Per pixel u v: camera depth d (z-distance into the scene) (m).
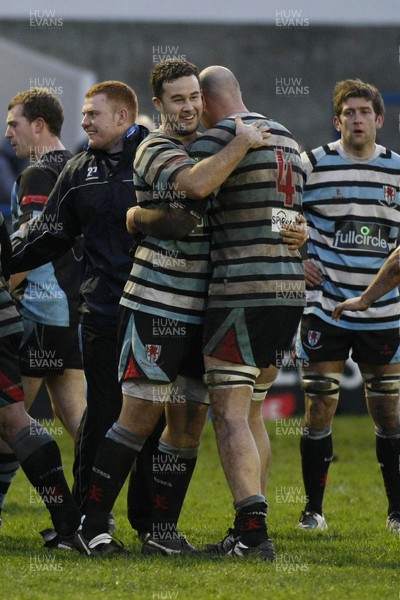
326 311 23.62
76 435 22.02
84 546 18.42
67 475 31.33
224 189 18.08
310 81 49.47
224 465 18.02
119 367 18.64
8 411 19.22
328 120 49.47
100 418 20.56
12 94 45.22
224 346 17.97
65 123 46.00
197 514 24.89
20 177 22.86
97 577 16.62
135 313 18.39
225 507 26.20
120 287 20.44
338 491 29.28
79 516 19.33
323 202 23.86
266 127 18.27
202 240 18.42
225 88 19.06
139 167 18.30
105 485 18.44
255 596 15.47
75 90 46.00
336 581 16.62
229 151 17.59
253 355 18.00
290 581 16.47
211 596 15.43
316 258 23.83
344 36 49.53
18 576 16.73
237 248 17.98
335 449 37.69
